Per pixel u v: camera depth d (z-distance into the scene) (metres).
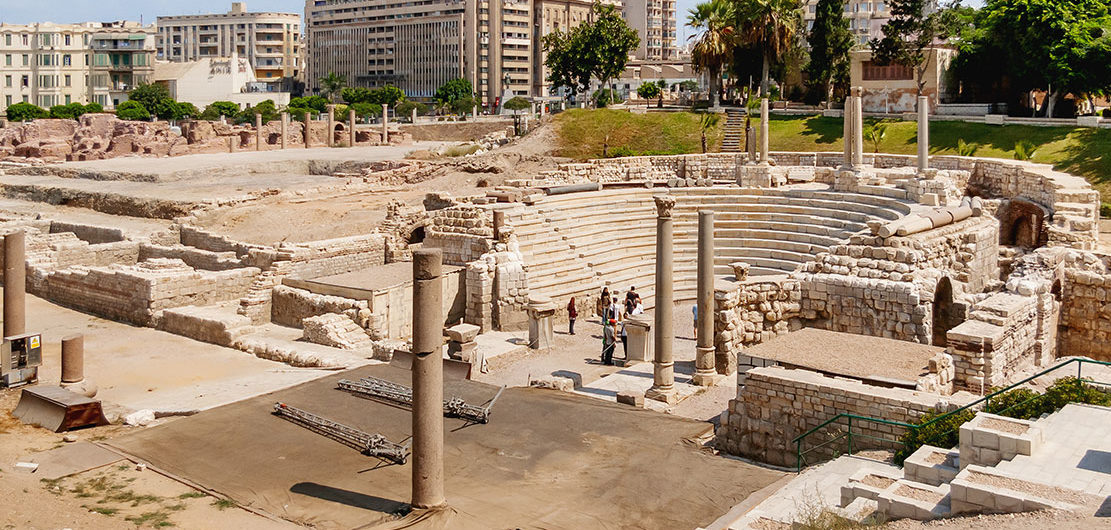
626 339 40.97
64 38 180.25
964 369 28.16
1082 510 14.66
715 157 76.12
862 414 24.61
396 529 19.72
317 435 25.59
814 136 88.00
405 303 44.94
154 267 48.19
